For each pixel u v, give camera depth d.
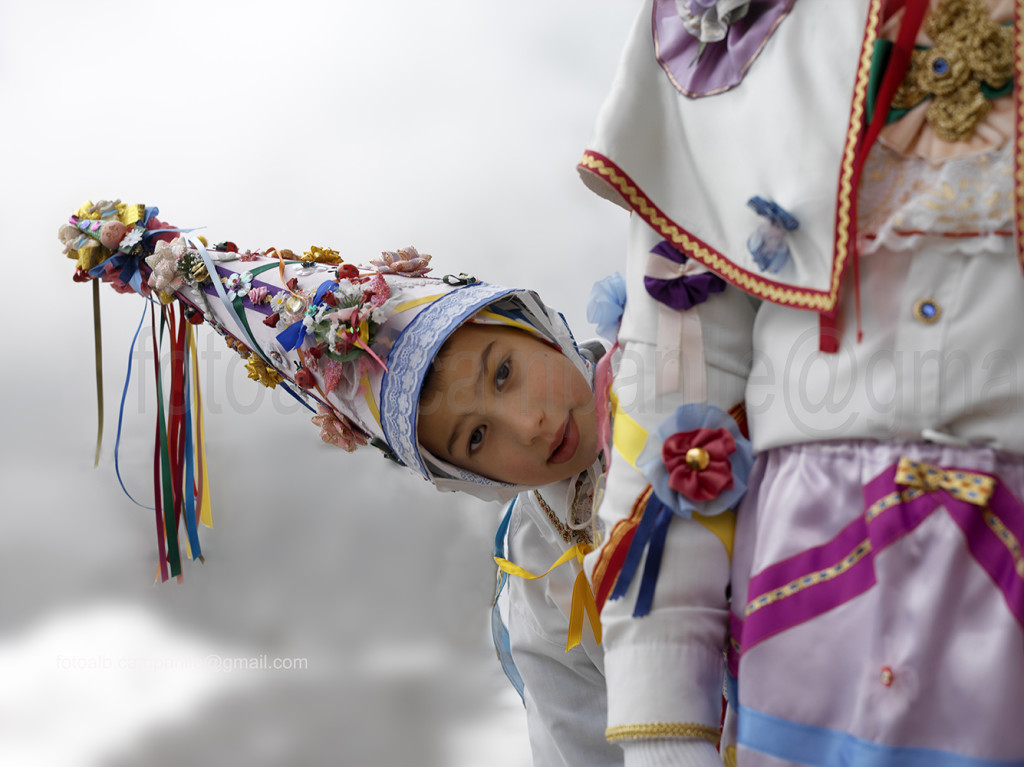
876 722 0.79
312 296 1.58
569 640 1.51
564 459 1.55
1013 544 0.80
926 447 0.83
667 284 0.96
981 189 0.80
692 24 0.95
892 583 0.81
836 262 0.84
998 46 0.79
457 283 1.66
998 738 0.77
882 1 0.84
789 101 0.88
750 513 0.94
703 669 0.91
